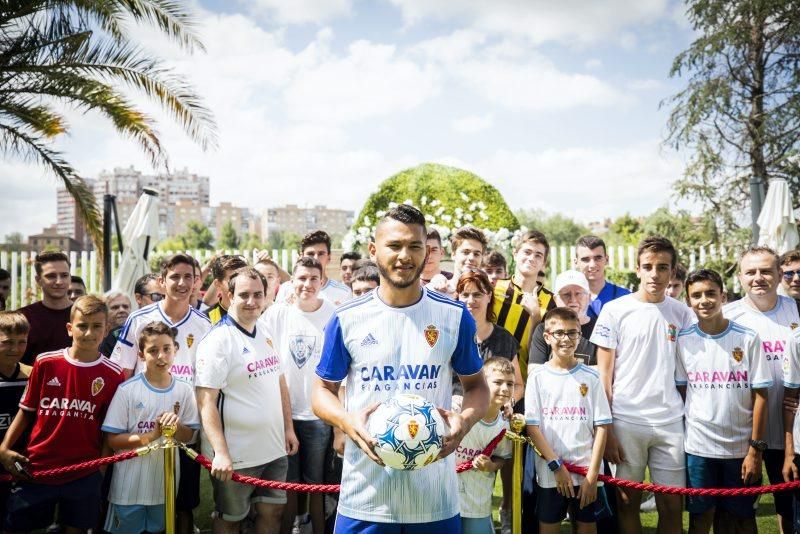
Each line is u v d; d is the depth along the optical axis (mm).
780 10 16562
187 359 4684
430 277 5754
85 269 14531
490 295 4441
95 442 4133
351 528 2725
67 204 139625
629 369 4184
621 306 4293
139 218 8852
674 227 17047
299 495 4953
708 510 4020
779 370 4301
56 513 4414
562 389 4074
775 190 9281
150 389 4227
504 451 4070
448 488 2752
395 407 2531
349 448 2773
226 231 60406
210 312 5160
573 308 4691
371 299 2750
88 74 9594
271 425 4160
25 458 3965
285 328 4828
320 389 2748
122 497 4055
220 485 4039
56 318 5305
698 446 4051
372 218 11633
